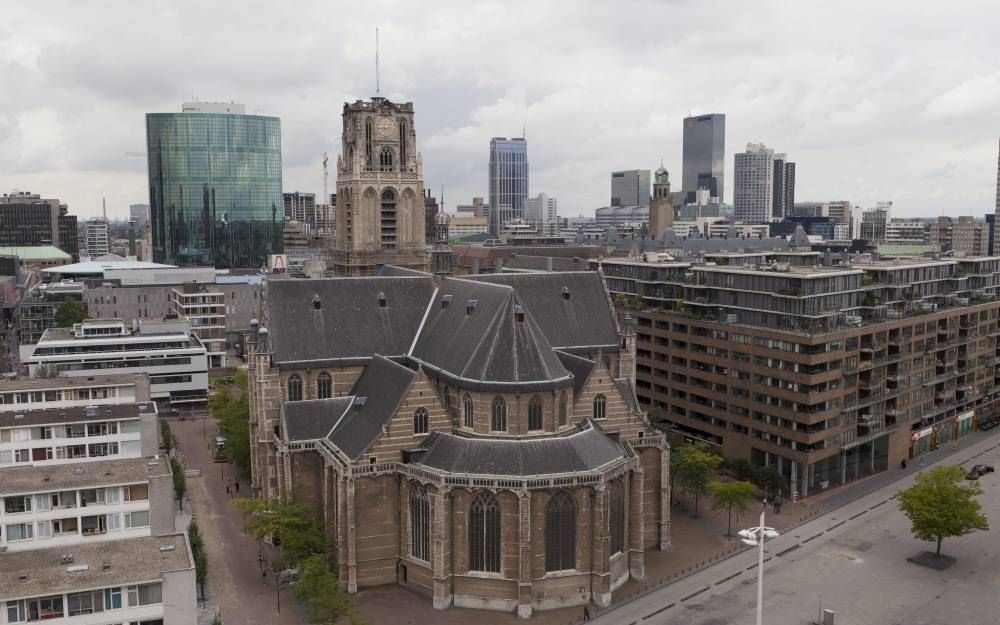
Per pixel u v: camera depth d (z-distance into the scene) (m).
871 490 148.88
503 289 116.06
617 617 100.19
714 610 102.00
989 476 157.38
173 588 79.06
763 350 146.88
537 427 107.12
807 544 123.69
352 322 132.62
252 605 102.75
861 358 150.50
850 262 186.38
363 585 108.00
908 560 117.75
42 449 126.88
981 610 102.75
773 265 164.88
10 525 99.69
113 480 104.19
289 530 106.94
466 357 113.94
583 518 101.94
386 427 107.12
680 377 166.62
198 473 153.62
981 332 190.25
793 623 98.94
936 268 177.00
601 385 117.31
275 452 123.81
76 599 76.12
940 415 179.12
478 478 99.81
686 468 133.38
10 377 195.12
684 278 169.00
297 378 127.44
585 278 142.62
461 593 102.75
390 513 108.12
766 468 142.88
